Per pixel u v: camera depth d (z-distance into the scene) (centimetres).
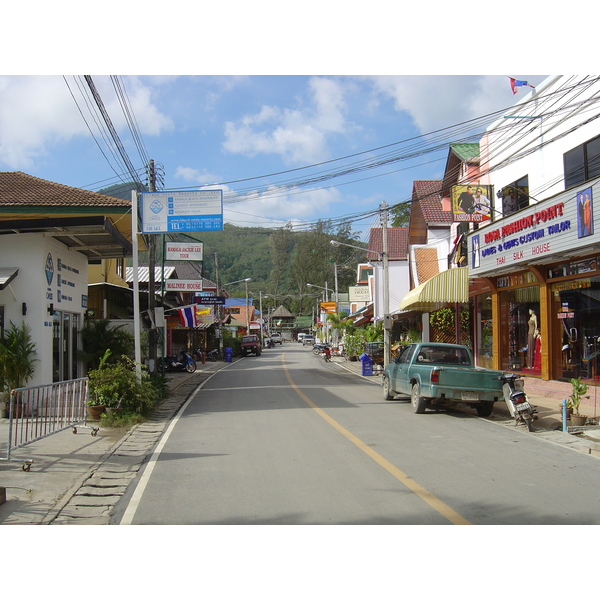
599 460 848
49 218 1477
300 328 12331
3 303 1462
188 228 1595
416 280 3062
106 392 1338
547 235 1466
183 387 2245
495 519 573
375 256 3944
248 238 13000
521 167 1844
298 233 10156
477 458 861
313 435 1070
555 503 625
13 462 862
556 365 1598
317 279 9100
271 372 3030
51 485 747
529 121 1667
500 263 1750
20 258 1477
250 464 837
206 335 4803
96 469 839
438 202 3075
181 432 1163
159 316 1994
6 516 615
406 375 1465
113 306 2783
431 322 2731
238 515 598
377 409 1462
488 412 1318
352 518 580
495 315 1986
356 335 4066
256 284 11769
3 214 1494
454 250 2550
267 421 1269
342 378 2603
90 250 1809
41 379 1449
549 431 1112
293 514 596
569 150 1570
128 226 1777
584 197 1302
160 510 623
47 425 1002
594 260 1405
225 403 1659
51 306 1535
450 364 1461
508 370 1916
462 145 2488
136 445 1030
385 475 754
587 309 1445
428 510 601
